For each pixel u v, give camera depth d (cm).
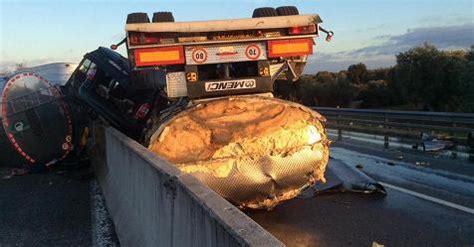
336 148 1616
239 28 767
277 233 701
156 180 480
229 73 820
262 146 709
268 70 795
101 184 1108
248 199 724
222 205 317
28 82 1451
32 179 1371
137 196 604
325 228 715
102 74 1159
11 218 915
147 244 509
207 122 729
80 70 1307
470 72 3247
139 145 674
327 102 4584
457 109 3328
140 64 758
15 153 1573
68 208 967
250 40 784
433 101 3619
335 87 4534
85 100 1180
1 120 1549
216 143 705
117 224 737
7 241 763
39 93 1457
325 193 920
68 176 1392
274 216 786
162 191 452
